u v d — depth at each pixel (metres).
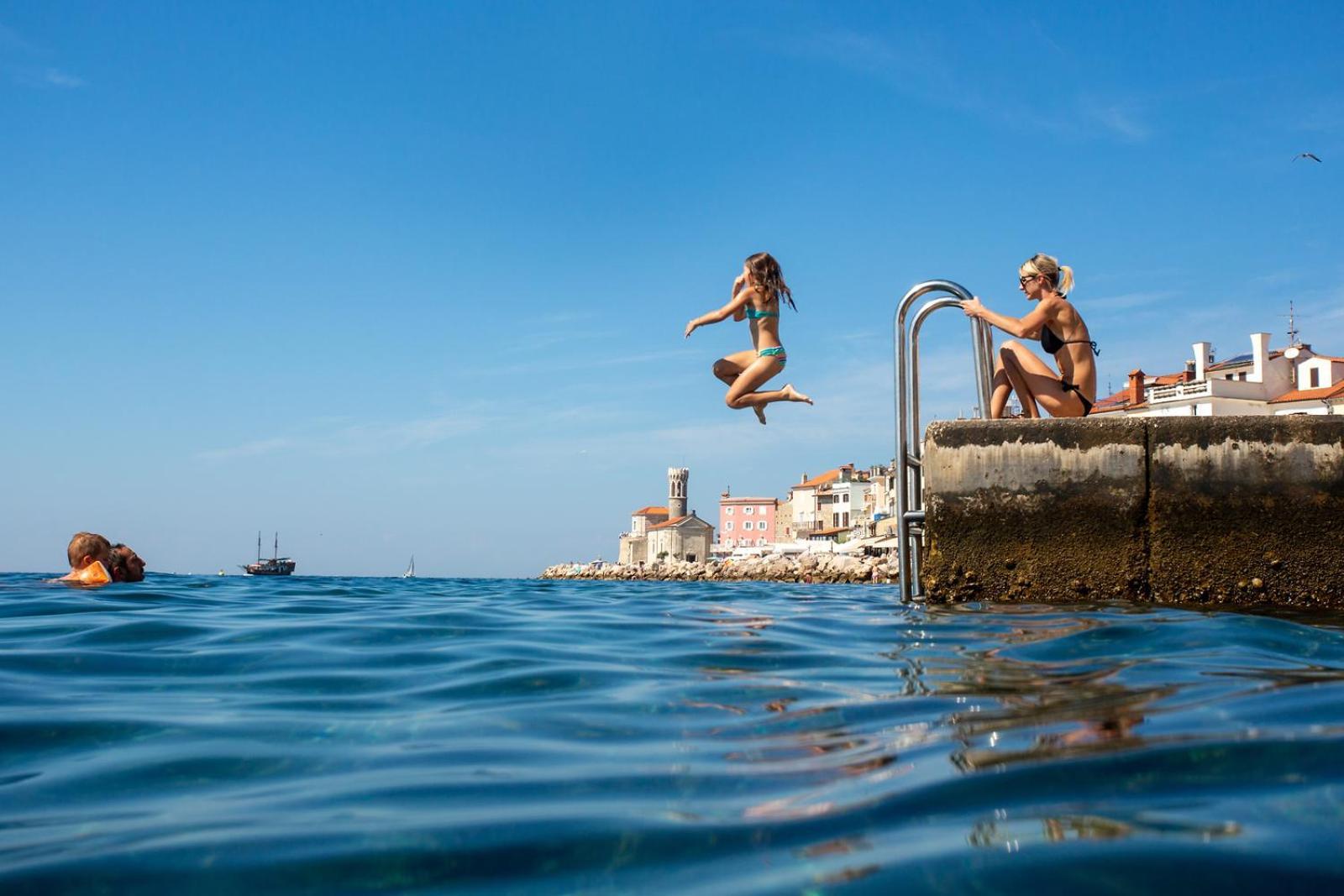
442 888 1.85
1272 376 54.47
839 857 1.91
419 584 16.33
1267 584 7.39
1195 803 2.10
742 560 66.25
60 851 2.07
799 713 3.42
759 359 8.62
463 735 3.16
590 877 1.89
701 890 1.79
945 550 8.02
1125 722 2.93
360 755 2.90
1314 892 1.63
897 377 8.38
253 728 3.29
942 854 1.88
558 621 6.72
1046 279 8.29
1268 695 3.30
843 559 57.66
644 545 120.19
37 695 3.91
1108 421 7.74
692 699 3.75
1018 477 7.87
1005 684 3.85
